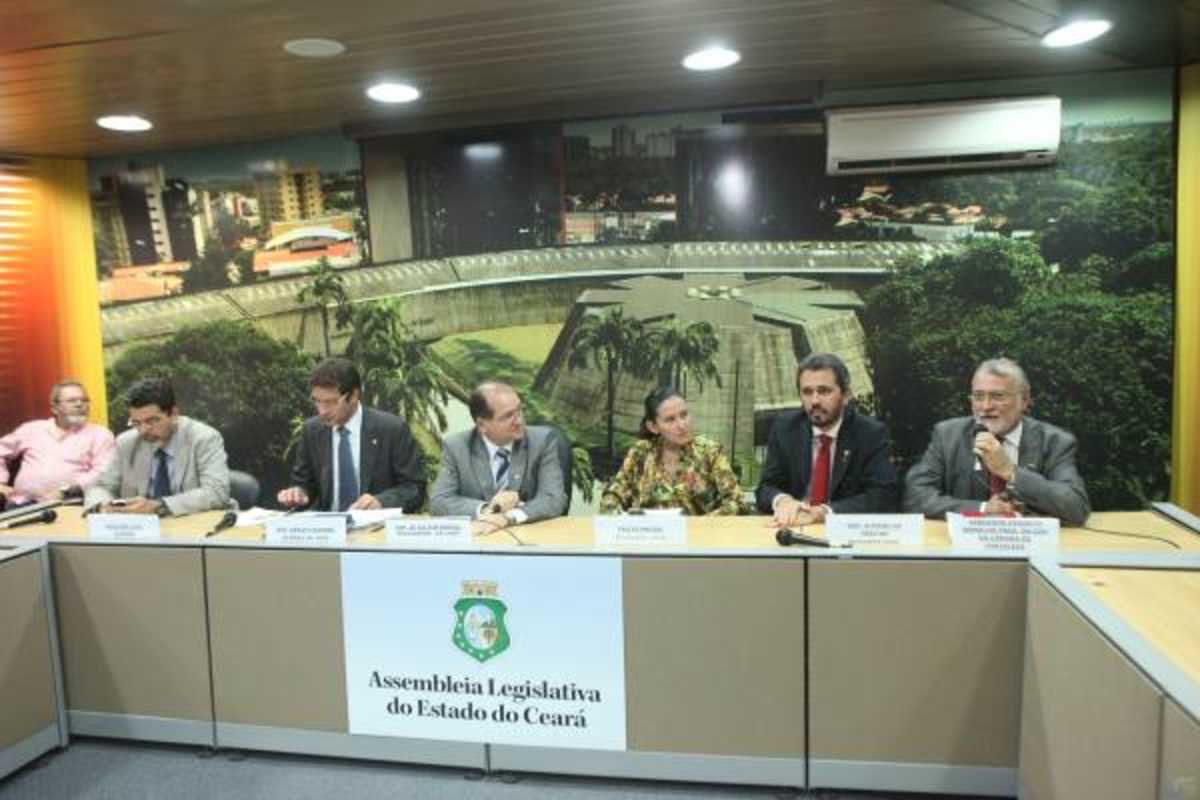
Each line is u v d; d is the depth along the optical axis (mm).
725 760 2096
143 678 2443
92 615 2455
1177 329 3311
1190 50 2975
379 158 3945
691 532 2250
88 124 3535
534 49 2744
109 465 3094
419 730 2275
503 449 2709
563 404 3908
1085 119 3291
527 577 2141
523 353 3922
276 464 4230
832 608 1997
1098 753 1413
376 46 2637
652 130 3672
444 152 3877
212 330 4227
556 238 3826
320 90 3184
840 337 3609
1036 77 3305
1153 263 3303
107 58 2633
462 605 2191
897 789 2016
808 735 2045
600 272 3805
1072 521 2160
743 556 2027
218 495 2902
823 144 3535
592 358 3854
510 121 3721
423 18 2381
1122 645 1320
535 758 2221
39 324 4203
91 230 4273
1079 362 3396
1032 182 3375
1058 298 3395
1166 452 3352
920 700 1979
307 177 4035
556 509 2543
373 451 2982
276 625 2318
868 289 3566
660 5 2365
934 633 1956
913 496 2469
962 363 3502
